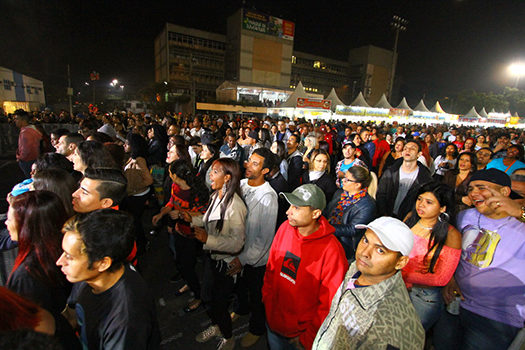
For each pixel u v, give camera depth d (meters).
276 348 2.04
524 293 1.81
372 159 6.64
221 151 5.92
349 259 2.97
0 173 8.13
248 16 61.59
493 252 1.90
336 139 9.75
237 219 2.36
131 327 1.34
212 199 2.62
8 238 1.97
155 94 44.41
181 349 2.59
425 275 2.02
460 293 2.08
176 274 3.59
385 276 1.22
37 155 5.13
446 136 10.32
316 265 1.81
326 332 1.36
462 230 2.11
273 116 24.69
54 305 1.63
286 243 1.94
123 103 58.00
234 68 63.59
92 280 1.35
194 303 3.10
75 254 1.27
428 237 2.04
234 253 2.36
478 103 65.81
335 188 3.79
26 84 31.33
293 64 77.38
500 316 1.88
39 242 1.54
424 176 3.61
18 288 1.50
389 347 1.09
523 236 1.82
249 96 42.66
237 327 2.96
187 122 10.70
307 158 5.16
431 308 2.06
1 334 0.68
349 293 1.29
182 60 60.00
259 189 2.55
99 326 1.38
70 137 3.88
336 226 2.79
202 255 4.02
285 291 1.91
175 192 2.91
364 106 26.81
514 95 69.06
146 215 5.72
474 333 1.99
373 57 84.94
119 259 1.35
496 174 1.93
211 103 33.22
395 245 1.15
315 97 24.20
